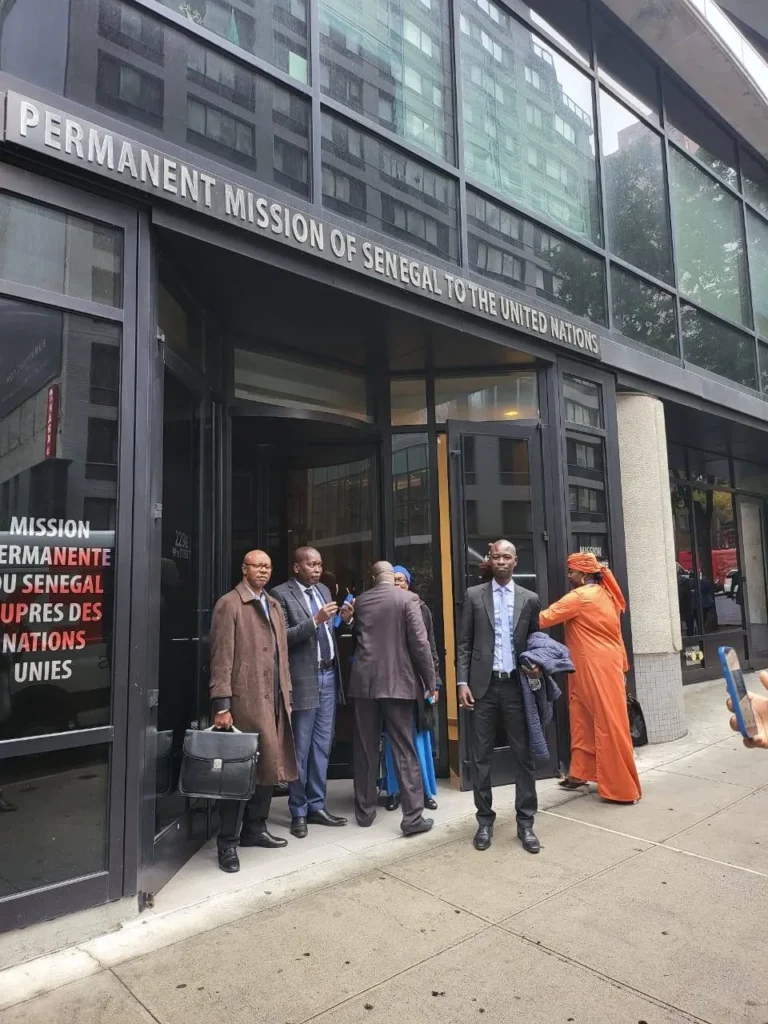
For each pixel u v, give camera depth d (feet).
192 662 13.99
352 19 16.88
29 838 9.93
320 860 13.14
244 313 16.05
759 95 28.71
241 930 10.48
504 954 9.77
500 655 14.06
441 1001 8.72
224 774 11.82
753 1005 8.60
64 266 10.95
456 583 18.16
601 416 21.81
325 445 19.85
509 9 21.15
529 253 20.44
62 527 10.53
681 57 26.53
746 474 37.55
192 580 14.25
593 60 23.95
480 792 13.88
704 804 16.10
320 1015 8.46
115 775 10.73
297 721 14.85
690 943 10.03
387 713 14.66
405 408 20.29
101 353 11.23
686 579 32.37
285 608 15.01
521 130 21.07
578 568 17.15
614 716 16.37
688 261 27.53
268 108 14.70
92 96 12.07
